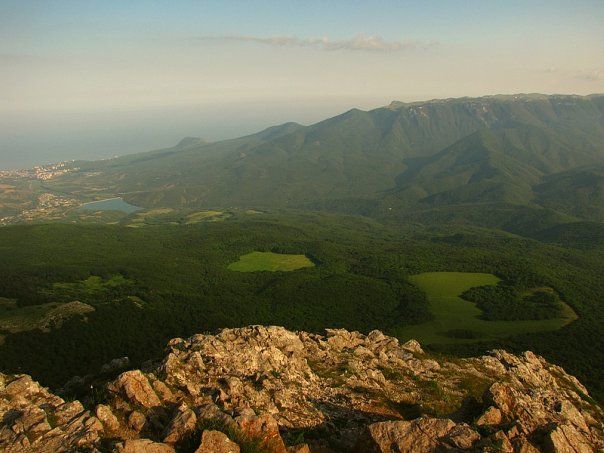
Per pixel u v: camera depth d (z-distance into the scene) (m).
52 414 21.19
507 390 27.00
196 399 26.64
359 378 37.69
